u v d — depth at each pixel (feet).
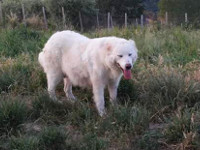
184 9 54.80
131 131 12.41
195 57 19.22
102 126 12.67
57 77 15.16
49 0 44.27
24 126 12.67
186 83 14.79
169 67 17.28
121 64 12.99
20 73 16.97
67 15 44.50
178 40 22.71
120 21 61.57
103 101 14.03
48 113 13.67
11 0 47.67
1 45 22.67
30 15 44.09
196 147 11.56
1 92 15.49
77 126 13.20
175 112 13.20
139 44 21.83
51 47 14.92
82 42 14.40
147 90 15.14
